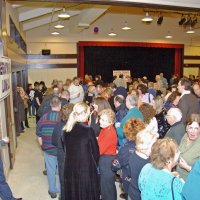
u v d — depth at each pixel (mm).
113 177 3223
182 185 1736
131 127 2703
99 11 8352
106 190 3215
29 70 13133
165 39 14508
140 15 13711
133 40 13992
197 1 5797
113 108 5516
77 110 2861
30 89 10242
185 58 15234
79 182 2818
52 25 12844
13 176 4777
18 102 7562
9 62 5145
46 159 3900
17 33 7965
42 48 13133
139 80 9195
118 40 13820
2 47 4492
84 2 5168
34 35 12961
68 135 2869
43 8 8898
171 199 1695
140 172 2025
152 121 3605
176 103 4633
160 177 1771
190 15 11227
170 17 14016
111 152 3189
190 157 2518
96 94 6574
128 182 2590
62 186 2977
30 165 5297
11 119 5320
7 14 5461
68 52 13484
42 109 5418
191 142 2633
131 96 3861
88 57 14141
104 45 13727
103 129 3256
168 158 1808
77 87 7141
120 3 5301
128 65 14828
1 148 4035
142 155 2254
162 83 10172
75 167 2820
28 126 8500
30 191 4207
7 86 4730
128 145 2678
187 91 4199
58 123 3330
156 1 5496
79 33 13445
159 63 15258
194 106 4086
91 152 2830
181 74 15344
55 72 13438
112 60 14555
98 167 3199
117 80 11617
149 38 14203
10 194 3451
